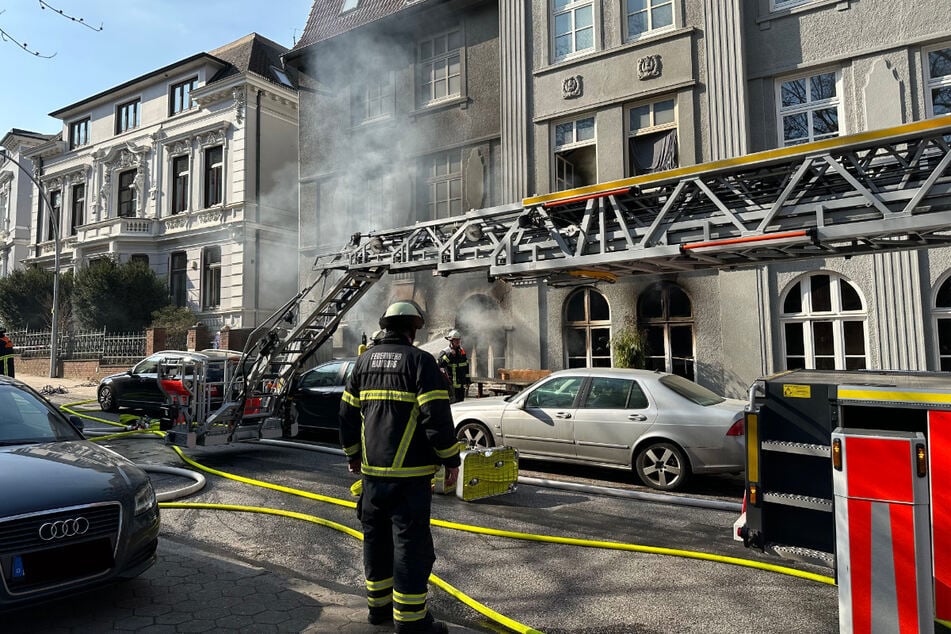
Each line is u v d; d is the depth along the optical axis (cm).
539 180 1316
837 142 570
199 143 2305
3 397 461
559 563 453
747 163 617
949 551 300
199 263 2266
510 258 771
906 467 285
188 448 876
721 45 1126
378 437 331
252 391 920
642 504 621
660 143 1194
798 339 1055
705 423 656
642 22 1232
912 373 416
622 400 715
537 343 1285
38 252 2866
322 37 1703
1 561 314
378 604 339
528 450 763
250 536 516
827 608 373
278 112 2300
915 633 279
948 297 957
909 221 537
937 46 991
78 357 2094
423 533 325
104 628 333
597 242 724
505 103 1361
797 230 585
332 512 588
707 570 437
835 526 303
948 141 680
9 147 3234
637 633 342
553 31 1334
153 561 383
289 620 346
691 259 695
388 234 919
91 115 2706
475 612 374
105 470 384
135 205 2494
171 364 884
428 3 1445
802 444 347
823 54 1059
